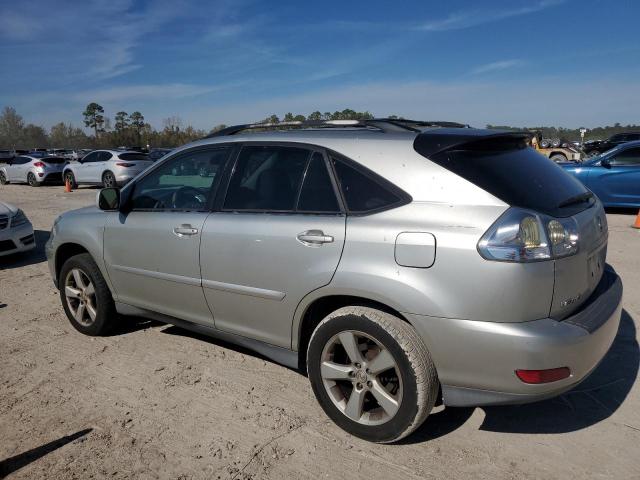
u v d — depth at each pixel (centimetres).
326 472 269
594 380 360
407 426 272
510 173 272
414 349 263
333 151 306
